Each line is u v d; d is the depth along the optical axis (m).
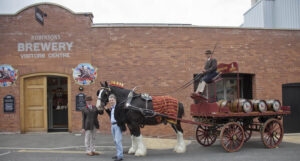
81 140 9.66
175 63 11.39
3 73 10.89
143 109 7.56
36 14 9.98
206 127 9.23
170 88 11.30
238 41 11.84
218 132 8.85
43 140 9.69
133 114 7.54
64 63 11.05
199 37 11.57
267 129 8.95
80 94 10.96
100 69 11.12
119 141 6.95
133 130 7.66
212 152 8.20
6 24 10.98
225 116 8.08
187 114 11.27
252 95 12.13
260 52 12.02
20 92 10.91
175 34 11.46
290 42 12.32
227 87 12.30
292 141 10.41
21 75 10.94
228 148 8.25
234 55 11.77
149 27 11.35
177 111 8.23
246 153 7.93
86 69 11.05
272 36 12.18
